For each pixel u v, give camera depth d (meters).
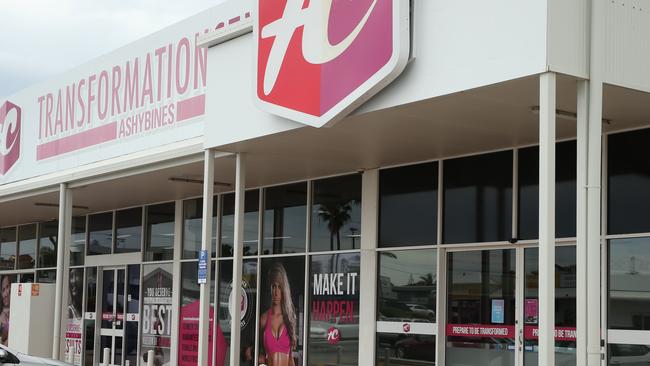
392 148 12.14
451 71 8.65
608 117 9.89
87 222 22.19
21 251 24.95
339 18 9.95
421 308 13.04
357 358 14.04
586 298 7.91
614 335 10.41
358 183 14.45
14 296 18.91
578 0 8.06
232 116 11.88
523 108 9.38
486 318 12.19
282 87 10.80
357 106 9.76
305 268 15.28
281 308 15.72
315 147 12.13
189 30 16.06
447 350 12.65
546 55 7.80
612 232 10.55
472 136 11.16
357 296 14.22
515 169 11.88
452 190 12.73
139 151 17.19
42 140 20.73
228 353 16.89
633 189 10.40
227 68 12.05
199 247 18.31
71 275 22.62
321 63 10.20
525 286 11.73
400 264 13.45
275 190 16.23
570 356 11.00
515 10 8.09
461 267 12.61
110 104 18.25
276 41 10.96
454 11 8.66
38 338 18.22
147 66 17.17
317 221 15.20
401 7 8.98
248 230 16.78
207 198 12.35
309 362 14.97
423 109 9.49
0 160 22.64
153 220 19.84
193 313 18.17
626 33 8.30
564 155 11.27
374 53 9.32
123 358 20.20
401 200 13.55
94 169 16.17
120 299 20.69
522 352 11.65
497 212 12.07
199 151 13.39
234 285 12.23
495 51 8.24
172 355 18.47
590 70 8.05
